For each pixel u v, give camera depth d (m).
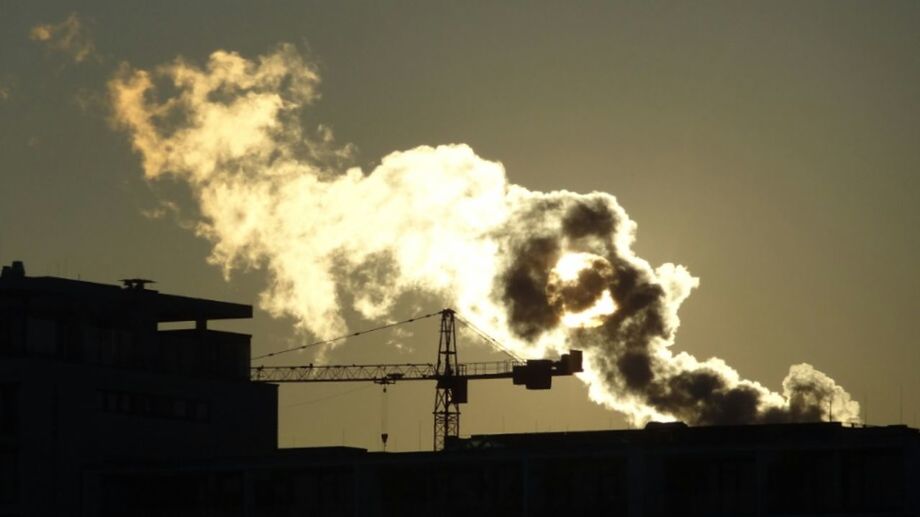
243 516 182.50
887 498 163.75
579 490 171.88
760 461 164.88
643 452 167.62
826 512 164.75
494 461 172.25
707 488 168.25
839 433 165.00
